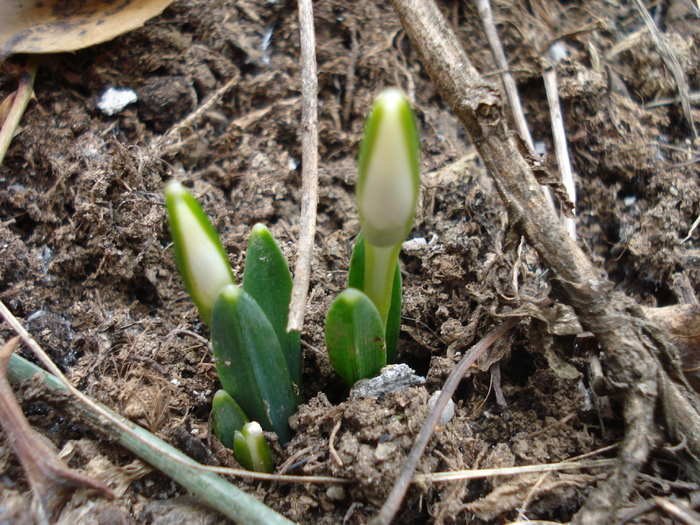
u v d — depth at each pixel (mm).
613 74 168
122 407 102
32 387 99
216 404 96
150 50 156
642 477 92
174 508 93
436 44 112
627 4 181
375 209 75
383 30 170
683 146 160
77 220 132
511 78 160
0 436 94
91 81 151
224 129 157
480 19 165
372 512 92
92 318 125
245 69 164
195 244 83
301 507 94
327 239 143
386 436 94
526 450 102
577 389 108
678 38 174
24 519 86
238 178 152
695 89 170
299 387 111
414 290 132
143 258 134
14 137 140
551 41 169
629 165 156
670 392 91
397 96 65
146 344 118
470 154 155
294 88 163
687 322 113
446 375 112
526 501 90
